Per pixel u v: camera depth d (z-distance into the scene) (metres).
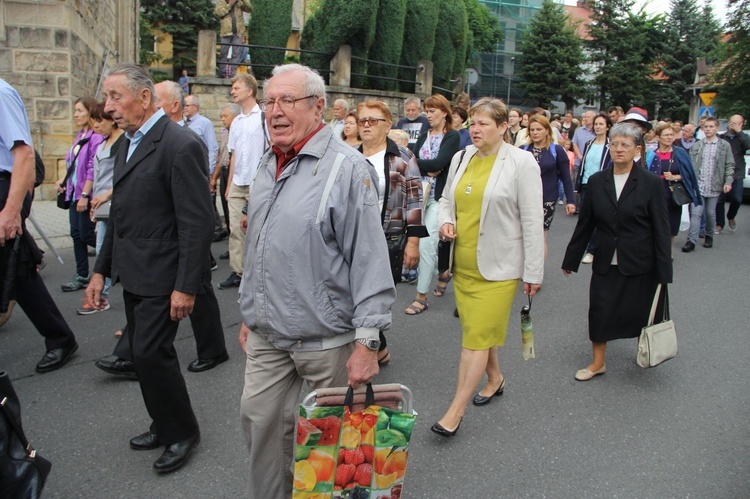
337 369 2.54
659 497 3.17
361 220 2.43
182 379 3.35
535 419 3.98
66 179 6.41
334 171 2.43
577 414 4.06
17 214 3.70
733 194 11.34
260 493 2.69
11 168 3.81
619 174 4.47
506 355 5.07
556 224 11.48
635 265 4.41
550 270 8.05
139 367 3.22
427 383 4.48
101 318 5.66
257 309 2.52
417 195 4.34
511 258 3.70
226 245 8.70
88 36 12.64
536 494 3.18
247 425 2.66
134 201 3.19
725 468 3.45
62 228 9.13
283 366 2.62
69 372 4.50
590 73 47.44
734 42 35.06
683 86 50.44
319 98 2.48
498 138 3.77
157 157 3.17
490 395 4.20
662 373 4.77
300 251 2.42
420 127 7.73
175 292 3.18
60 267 7.29
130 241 3.23
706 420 4.02
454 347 5.21
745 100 34.84
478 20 43.19
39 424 3.75
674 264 8.67
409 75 17.69
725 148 9.63
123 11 18.59
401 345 5.23
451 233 3.79
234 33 14.71
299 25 32.25
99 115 5.54
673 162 8.41
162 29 27.44
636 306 4.48
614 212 4.41
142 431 3.71
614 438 3.76
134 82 3.14
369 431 2.36
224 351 4.70
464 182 3.84
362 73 16.09
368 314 2.40
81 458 3.41
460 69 20.95
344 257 2.48
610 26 46.91
